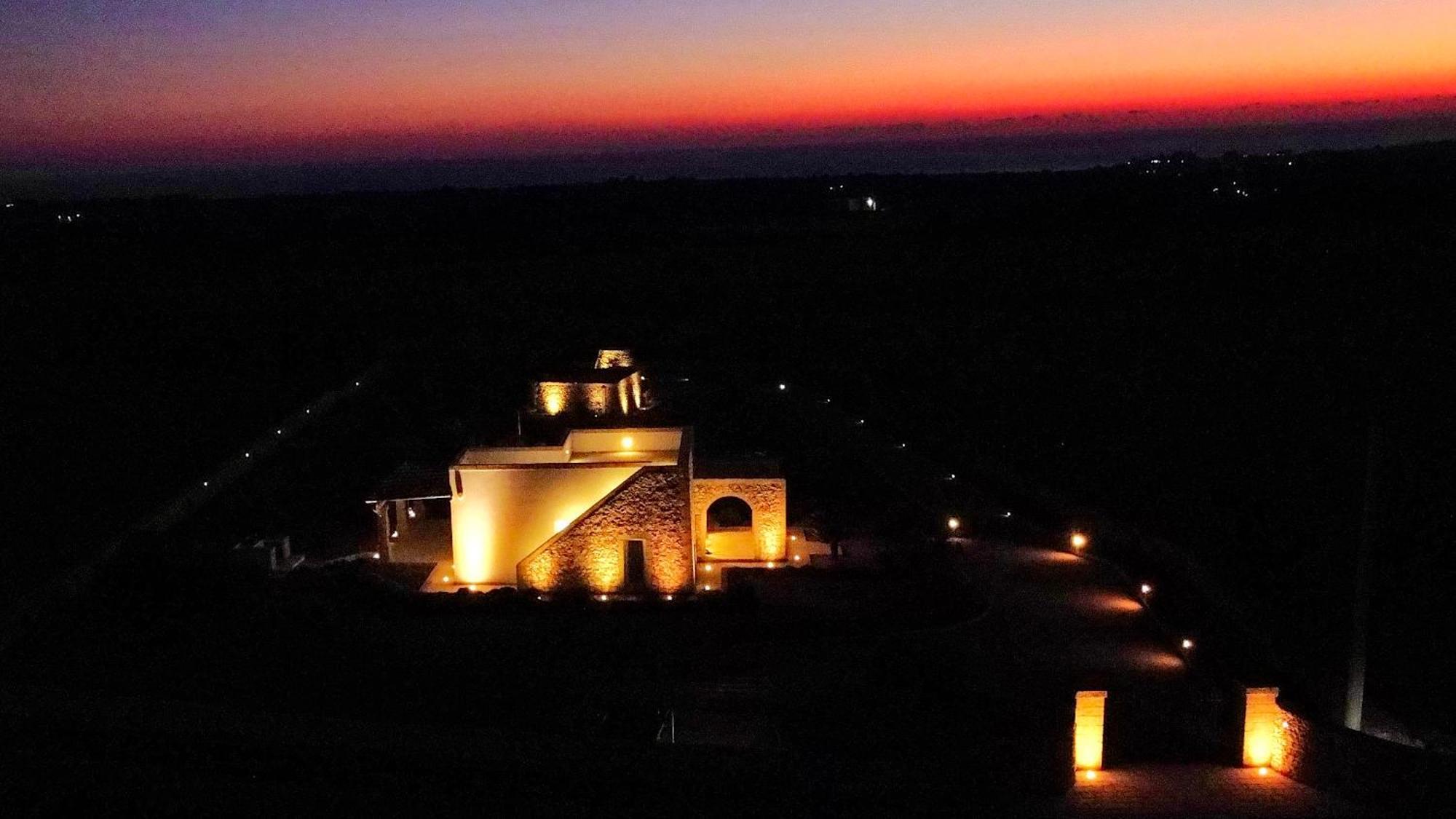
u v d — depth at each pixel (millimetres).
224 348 55469
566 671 19062
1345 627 24516
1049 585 24328
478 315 67438
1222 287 69125
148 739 15453
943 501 31031
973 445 39000
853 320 64438
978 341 58156
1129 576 24859
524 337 60062
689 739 16688
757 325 63719
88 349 54344
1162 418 42562
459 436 38250
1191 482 35000
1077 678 19328
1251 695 16406
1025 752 15312
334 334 60312
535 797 14227
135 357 52469
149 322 62531
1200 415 43031
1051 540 27656
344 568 24875
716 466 27609
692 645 20422
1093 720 16172
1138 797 15281
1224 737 17109
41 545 25094
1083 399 45781
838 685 18734
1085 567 25594
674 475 23891
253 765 14781
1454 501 33000
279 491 31766
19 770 14281
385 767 14867
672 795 14516
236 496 30812
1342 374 48375
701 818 13898
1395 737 18750
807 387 47875
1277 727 16344
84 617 20969
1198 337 56469
